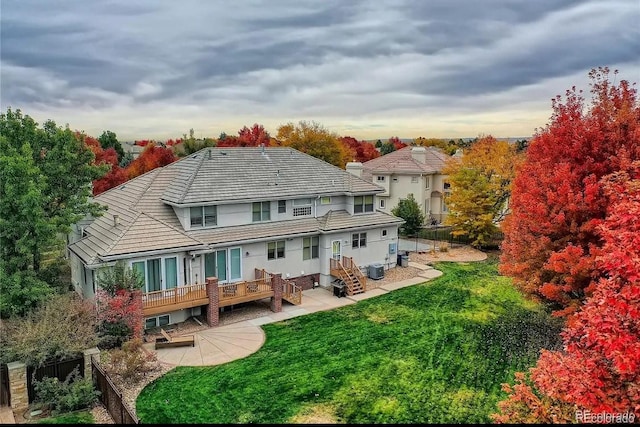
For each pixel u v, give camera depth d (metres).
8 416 13.01
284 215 26.25
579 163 16.20
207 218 23.39
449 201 37.06
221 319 21.61
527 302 23.91
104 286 18.12
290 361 16.98
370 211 30.19
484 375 15.82
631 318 8.24
